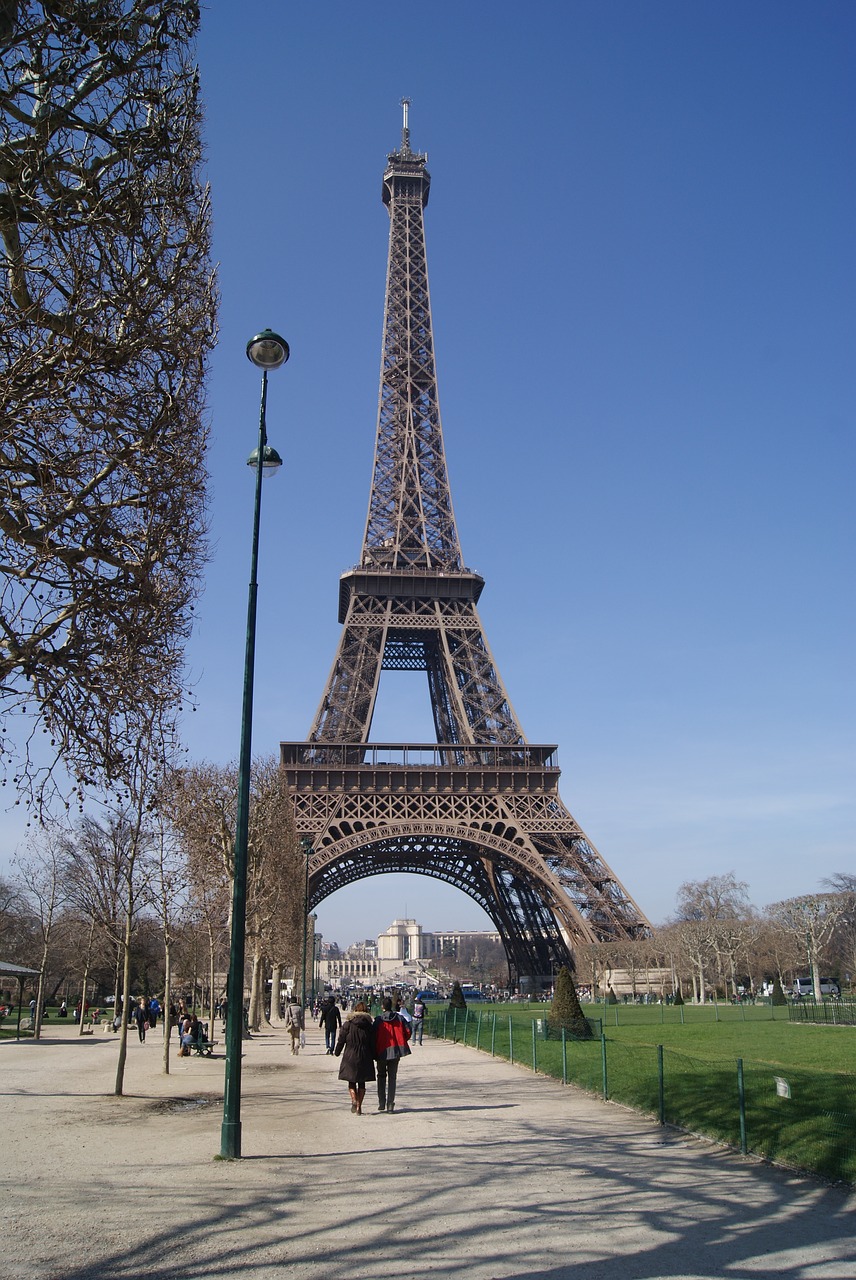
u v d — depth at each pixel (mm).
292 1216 22641
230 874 88188
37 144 22391
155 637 30094
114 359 24891
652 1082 46594
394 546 169000
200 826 85750
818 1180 27547
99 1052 78312
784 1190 26359
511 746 146875
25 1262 18625
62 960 163250
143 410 27078
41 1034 104125
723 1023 104875
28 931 167000
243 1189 25547
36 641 25844
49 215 22859
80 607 26859
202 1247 19875
